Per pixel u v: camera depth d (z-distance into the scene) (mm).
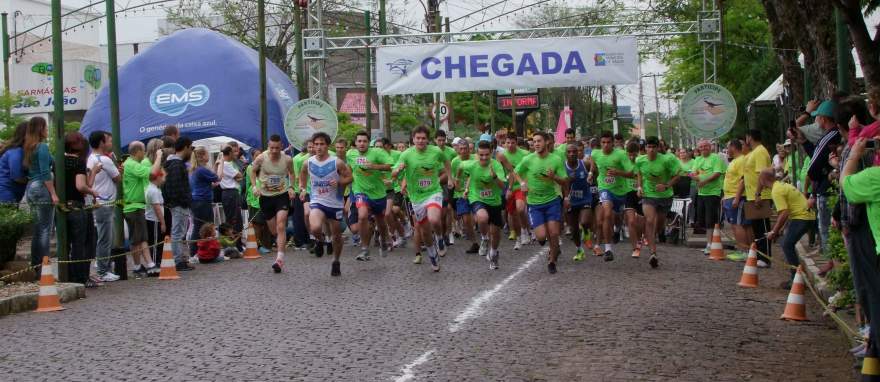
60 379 7445
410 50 25094
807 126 11688
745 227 15172
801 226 12281
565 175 13766
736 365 7777
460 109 54812
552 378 7238
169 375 7465
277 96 26719
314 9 35625
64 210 13195
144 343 8867
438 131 18047
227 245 17219
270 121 26297
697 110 22797
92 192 13367
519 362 7770
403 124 50219
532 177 13820
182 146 15445
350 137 34844
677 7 25484
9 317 10820
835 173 9719
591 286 12445
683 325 9531
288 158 16516
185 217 15469
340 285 12797
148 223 15656
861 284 6645
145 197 14828
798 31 14945
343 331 9234
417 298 11398
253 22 43531
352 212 18766
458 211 17281
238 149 19422
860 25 10242
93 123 27000
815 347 8562
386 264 15469
